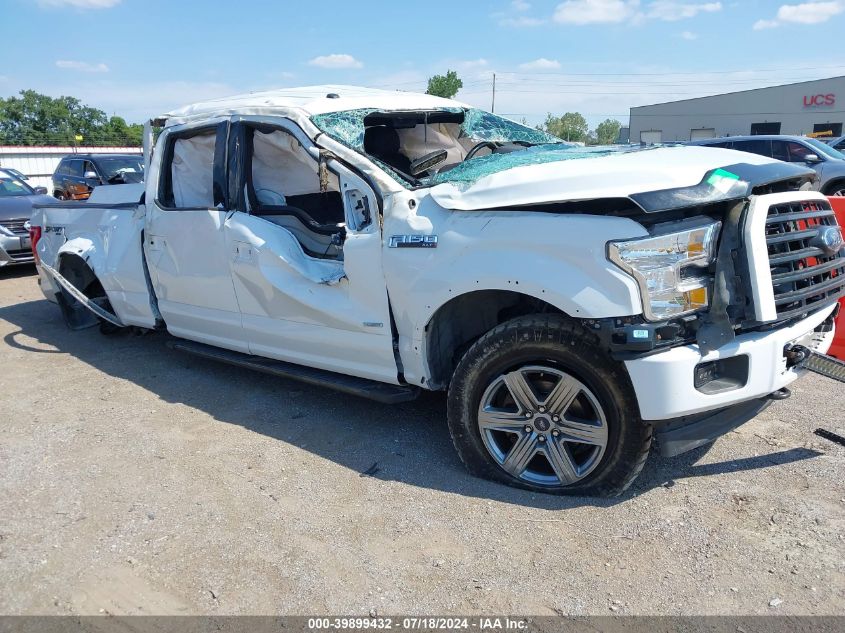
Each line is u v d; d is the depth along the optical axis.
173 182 4.97
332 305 3.84
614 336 2.82
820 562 2.71
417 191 3.47
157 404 4.73
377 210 3.54
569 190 2.99
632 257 2.77
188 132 4.68
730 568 2.71
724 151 3.55
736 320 2.93
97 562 2.94
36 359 5.92
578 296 2.85
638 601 2.55
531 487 3.32
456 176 3.58
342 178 3.71
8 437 4.27
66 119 73.38
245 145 4.31
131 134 72.38
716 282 2.88
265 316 4.32
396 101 4.49
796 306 3.14
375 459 3.78
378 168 3.60
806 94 47.53
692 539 2.90
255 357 4.67
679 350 2.86
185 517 3.26
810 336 3.34
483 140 4.88
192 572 2.84
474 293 3.44
